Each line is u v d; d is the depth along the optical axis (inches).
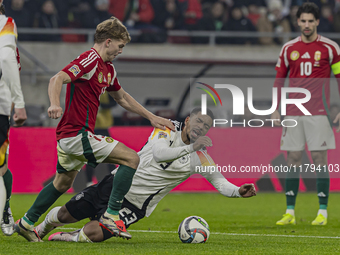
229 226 796.6
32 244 542.6
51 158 1430.9
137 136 1477.6
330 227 787.4
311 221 891.4
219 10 1995.6
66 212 566.9
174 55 1945.1
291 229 756.0
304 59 861.2
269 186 1387.8
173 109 1686.8
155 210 1059.9
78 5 1951.3
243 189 548.1
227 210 1077.1
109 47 533.0
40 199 555.2
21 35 1854.1
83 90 518.3
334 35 1973.4
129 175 522.9
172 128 573.9
